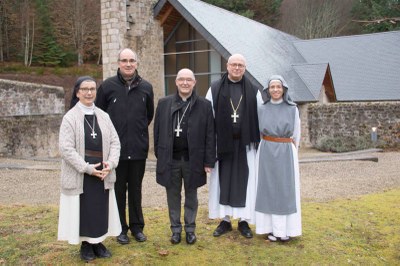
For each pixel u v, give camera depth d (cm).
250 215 530
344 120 1766
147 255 478
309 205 704
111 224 460
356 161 1284
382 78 2058
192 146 486
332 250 509
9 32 3697
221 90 516
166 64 1780
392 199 743
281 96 514
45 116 1661
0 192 912
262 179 514
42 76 3366
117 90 484
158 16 1703
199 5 1767
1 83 1591
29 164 1295
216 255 486
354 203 714
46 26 3775
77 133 432
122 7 1562
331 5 3700
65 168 432
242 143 514
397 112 1667
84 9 3878
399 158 1363
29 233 556
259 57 1778
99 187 441
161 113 498
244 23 2111
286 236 520
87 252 465
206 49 1692
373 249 526
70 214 430
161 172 494
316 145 1809
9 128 1524
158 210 676
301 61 2227
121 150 485
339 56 2297
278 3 3941
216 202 538
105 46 1560
